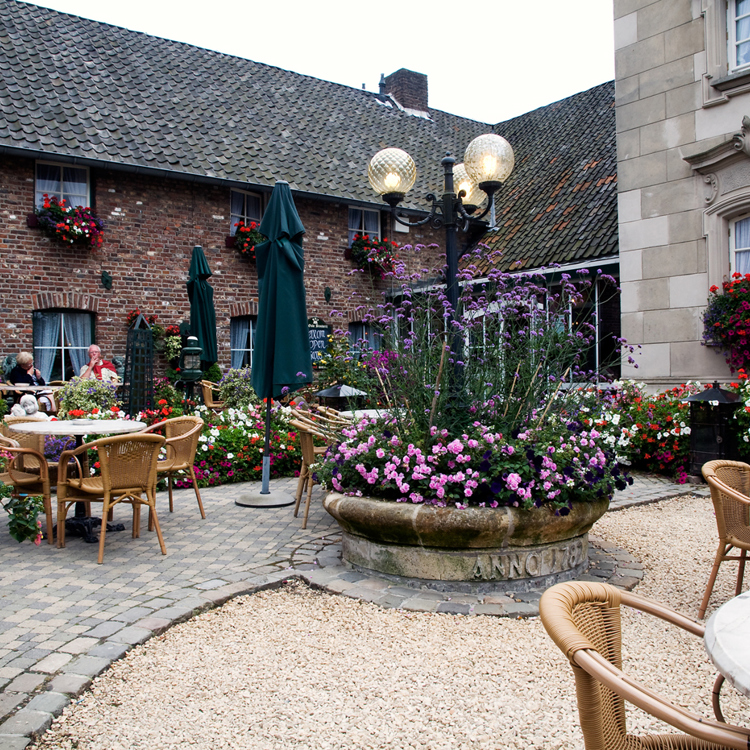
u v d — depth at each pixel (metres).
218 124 13.52
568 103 16.80
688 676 2.89
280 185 6.45
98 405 8.52
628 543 5.09
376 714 2.58
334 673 2.93
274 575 4.23
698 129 9.34
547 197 14.09
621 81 10.22
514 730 2.46
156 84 13.55
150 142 11.99
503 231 14.07
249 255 13.00
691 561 4.63
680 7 9.52
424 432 4.30
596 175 13.55
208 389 11.62
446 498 3.89
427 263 14.98
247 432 8.06
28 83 11.69
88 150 11.03
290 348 6.19
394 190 5.32
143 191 12.00
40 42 12.80
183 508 6.38
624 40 10.16
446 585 3.91
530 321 4.65
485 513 3.78
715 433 7.48
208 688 2.80
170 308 12.26
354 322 14.34
